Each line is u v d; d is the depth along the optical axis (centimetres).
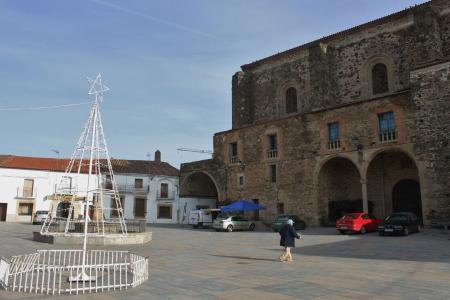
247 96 4825
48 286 959
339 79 4075
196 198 5516
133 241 2311
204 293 954
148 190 5491
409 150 3022
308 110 4041
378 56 3816
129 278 1166
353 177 3769
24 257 1179
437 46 3209
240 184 4353
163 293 955
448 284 1034
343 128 3472
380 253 1755
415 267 1331
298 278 1149
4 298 891
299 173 3769
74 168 5341
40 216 4472
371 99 3303
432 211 2823
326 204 3644
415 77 3027
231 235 3081
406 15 3631
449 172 2766
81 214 4094
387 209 3484
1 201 5088
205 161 4931
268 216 3994
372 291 958
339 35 4100
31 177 5238
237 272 1272
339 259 1580
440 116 2856
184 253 1856
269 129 4100
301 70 4381
